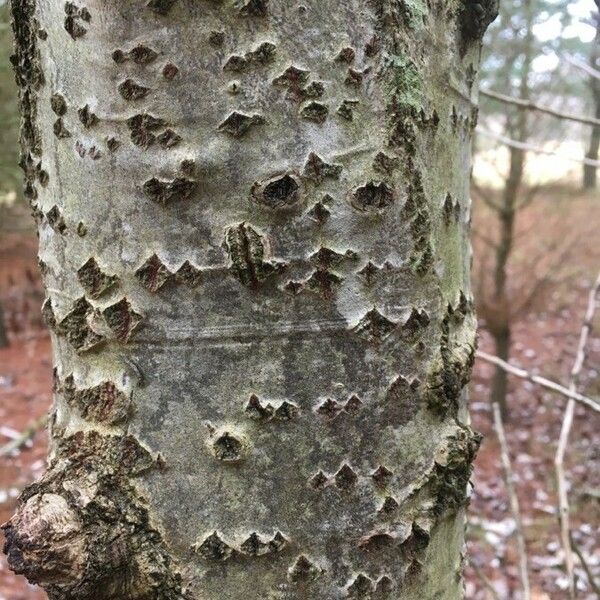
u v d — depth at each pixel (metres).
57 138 0.29
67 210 0.29
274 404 0.27
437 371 0.29
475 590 1.44
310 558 0.28
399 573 0.29
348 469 0.28
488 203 2.32
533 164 3.12
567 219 3.82
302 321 0.27
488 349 3.02
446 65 0.30
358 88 0.27
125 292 0.28
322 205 0.27
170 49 0.26
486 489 2.01
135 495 0.28
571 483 1.96
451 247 0.31
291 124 0.27
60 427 0.30
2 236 3.55
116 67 0.27
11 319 3.50
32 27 0.29
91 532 0.27
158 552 0.28
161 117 0.27
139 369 0.28
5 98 2.16
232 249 0.27
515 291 2.68
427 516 0.29
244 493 0.28
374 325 0.28
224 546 0.28
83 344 0.29
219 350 0.27
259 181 0.27
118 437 0.28
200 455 0.28
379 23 0.27
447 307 0.30
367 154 0.27
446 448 0.30
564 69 2.14
